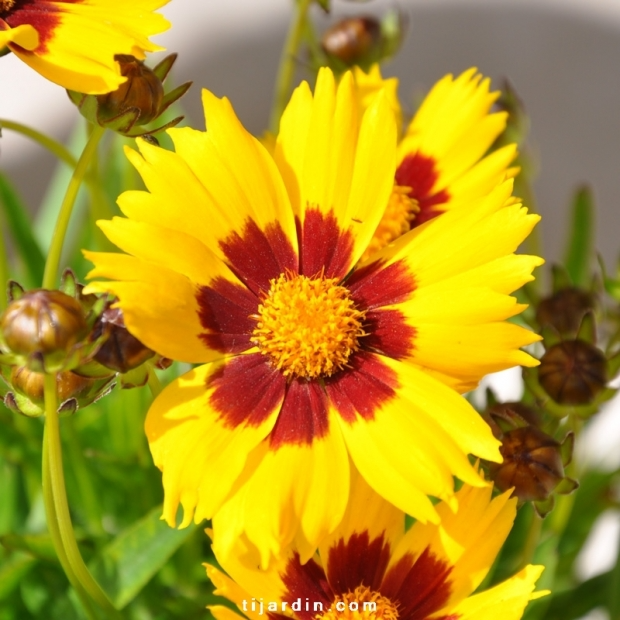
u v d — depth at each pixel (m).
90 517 0.29
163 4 0.26
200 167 0.26
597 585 0.30
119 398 0.30
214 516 0.25
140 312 0.25
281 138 0.26
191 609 0.29
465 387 0.25
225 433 0.25
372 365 0.26
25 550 0.28
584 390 0.27
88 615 0.26
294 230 0.26
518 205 0.25
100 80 0.25
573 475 0.28
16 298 0.25
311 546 0.25
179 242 0.25
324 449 0.25
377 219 0.26
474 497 0.26
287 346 0.26
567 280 0.29
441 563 0.26
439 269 0.26
